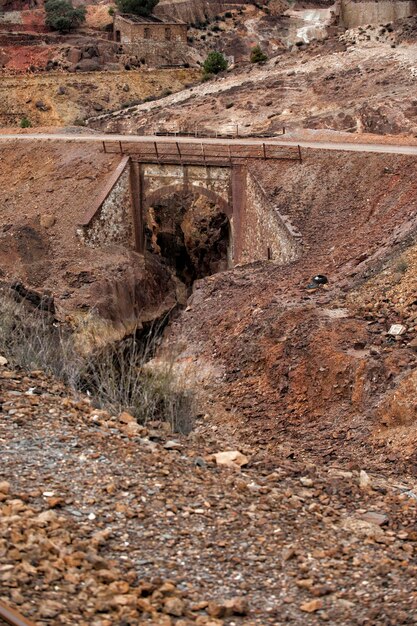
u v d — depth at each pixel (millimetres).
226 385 34094
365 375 29781
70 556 11664
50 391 18031
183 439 17297
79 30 137000
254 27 141750
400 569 12586
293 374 32156
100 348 23578
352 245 45500
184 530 12938
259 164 57969
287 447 26812
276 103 86250
